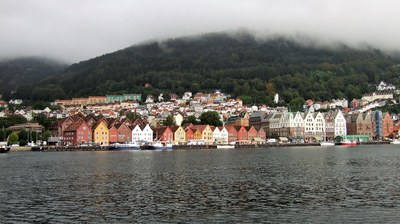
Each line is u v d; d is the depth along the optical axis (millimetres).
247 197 73750
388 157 162750
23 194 79312
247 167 123562
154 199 72938
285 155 183750
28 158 184125
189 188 83812
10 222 59156
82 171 117812
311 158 161000
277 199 71562
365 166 123000
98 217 61219
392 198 70562
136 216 61562
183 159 161625
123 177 102062
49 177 104688
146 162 147250
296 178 96375
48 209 66250
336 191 78062
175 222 58344
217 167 124438
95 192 80438
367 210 62656
